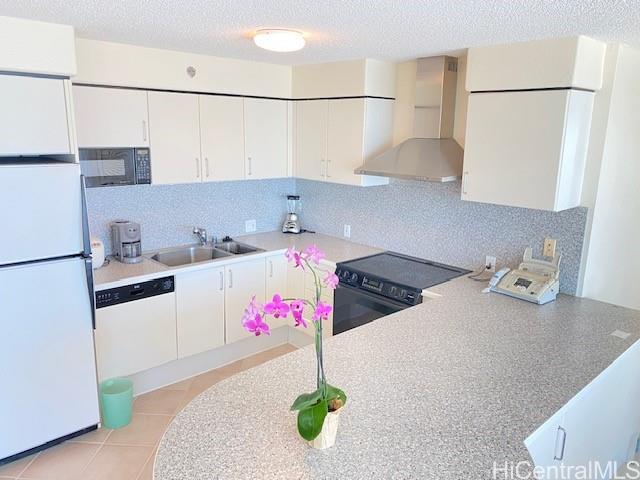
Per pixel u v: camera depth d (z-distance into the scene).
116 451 2.70
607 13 1.84
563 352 2.08
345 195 4.08
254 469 1.30
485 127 2.68
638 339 2.24
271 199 4.47
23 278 2.36
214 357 3.74
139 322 3.13
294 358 1.98
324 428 1.36
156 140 3.25
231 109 3.61
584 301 2.72
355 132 3.49
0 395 2.40
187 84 3.30
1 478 2.46
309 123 3.85
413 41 2.57
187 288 3.35
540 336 2.24
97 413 2.79
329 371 1.87
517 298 2.75
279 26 2.30
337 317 3.46
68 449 2.70
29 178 2.28
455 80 3.16
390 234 3.77
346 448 1.40
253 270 3.70
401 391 1.73
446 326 2.34
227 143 3.63
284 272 3.91
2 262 2.29
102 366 3.01
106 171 3.07
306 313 3.73
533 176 2.52
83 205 2.47
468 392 1.73
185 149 3.40
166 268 3.26
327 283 1.42
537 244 2.91
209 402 1.64
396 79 3.54
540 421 1.57
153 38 2.71
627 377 2.28
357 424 1.52
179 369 3.54
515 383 1.80
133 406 3.18
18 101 2.24
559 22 2.02
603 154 2.57
